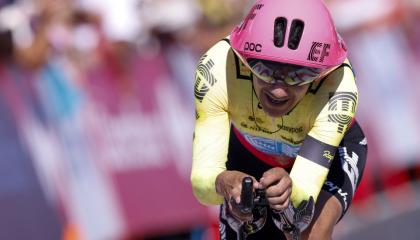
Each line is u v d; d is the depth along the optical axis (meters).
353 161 7.39
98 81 12.58
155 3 13.77
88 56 12.58
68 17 12.47
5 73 11.48
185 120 13.72
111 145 12.48
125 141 12.67
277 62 6.10
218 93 6.82
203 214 13.66
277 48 6.09
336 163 7.32
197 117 6.91
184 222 13.27
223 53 6.88
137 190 12.67
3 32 11.53
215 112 6.85
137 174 12.74
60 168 11.79
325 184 7.16
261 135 7.21
